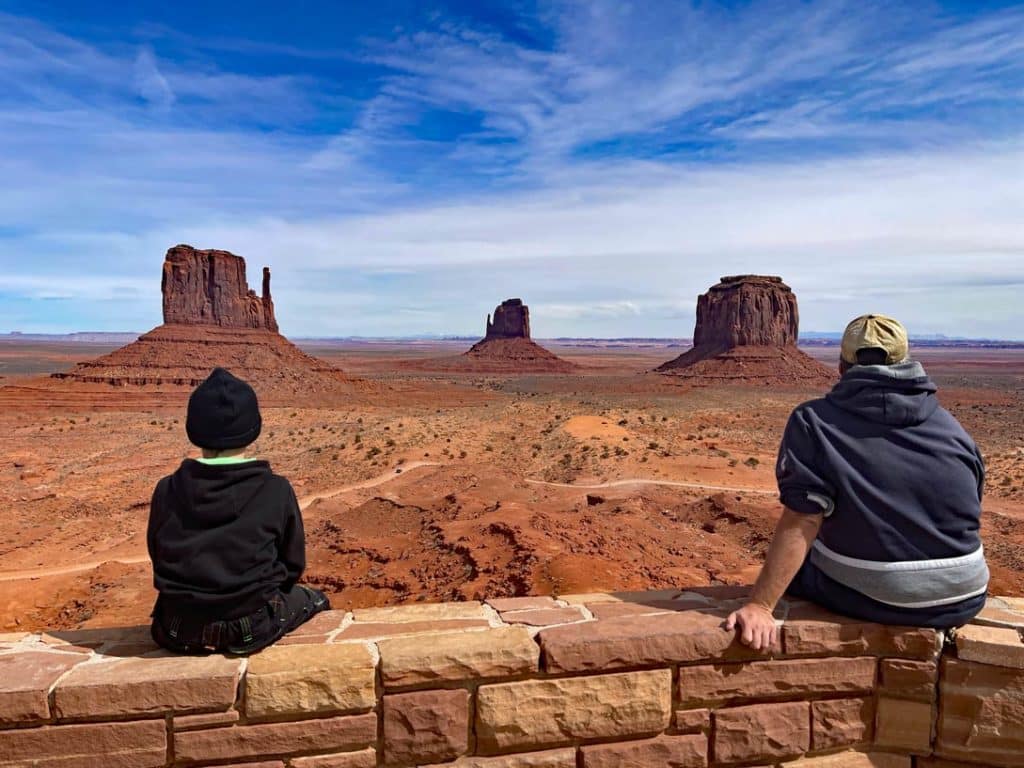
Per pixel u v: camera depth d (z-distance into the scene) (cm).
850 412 383
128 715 318
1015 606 441
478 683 347
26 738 311
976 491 384
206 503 352
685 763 368
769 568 373
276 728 329
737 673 373
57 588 1792
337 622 398
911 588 369
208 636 343
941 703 382
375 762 340
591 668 354
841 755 388
